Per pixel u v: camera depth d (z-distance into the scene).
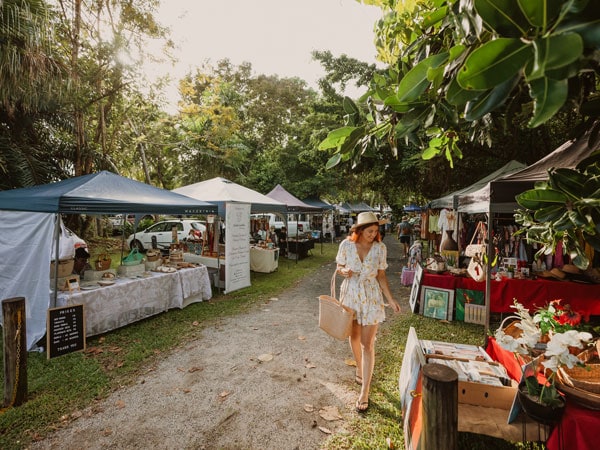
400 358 3.79
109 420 2.70
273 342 4.30
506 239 5.66
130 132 17.34
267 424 2.64
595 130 1.30
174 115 18.70
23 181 8.46
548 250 1.60
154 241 12.15
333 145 1.67
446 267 5.64
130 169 19.86
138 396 3.04
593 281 4.56
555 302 2.52
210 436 2.51
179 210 5.54
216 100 18.92
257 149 24.56
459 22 0.92
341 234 23.59
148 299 5.15
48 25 6.84
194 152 20.41
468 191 6.79
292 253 12.60
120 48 10.48
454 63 0.88
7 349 2.86
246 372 3.48
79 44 10.40
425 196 13.62
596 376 1.88
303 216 21.92
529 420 1.97
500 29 0.61
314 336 4.52
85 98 10.27
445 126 1.57
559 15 0.55
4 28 6.05
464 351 2.65
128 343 4.26
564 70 0.58
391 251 15.05
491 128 1.58
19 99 7.50
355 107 1.65
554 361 1.75
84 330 3.97
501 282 4.85
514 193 3.33
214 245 8.23
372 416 2.72
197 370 3.53
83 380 3.30
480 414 2.03
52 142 10.85
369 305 2.75
